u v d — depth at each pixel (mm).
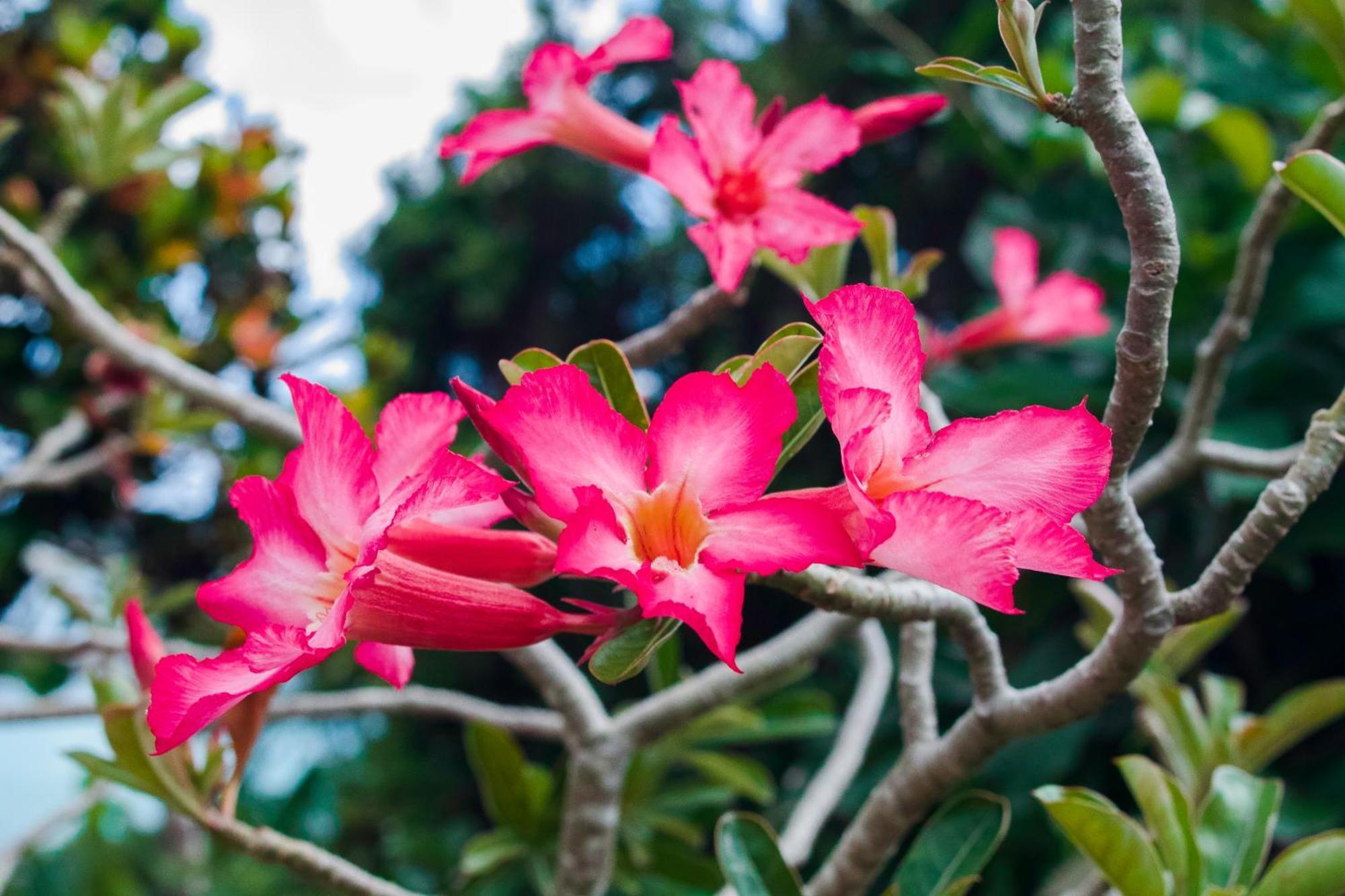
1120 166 318
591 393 306
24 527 1213
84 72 1124
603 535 297
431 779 1805
